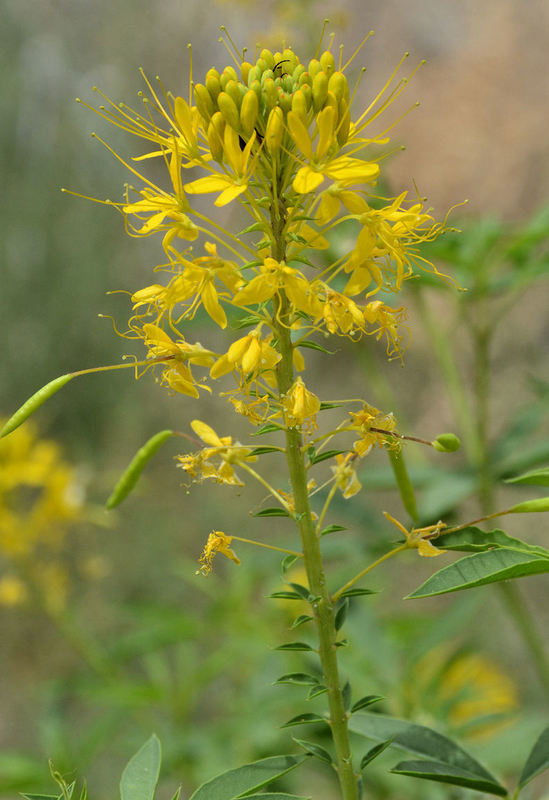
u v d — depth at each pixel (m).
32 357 1.72
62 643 1.24
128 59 2.02
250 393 0.42
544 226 0.54
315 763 0.59
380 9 1.91
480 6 1.87
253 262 0.42
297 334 0.44
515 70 1.77
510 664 1.02
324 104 0.41
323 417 1.60
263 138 0.42
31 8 1.95
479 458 0.57
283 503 0.42
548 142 1.71
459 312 0.58
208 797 0.42
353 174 0.41
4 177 1.80
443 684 0.65
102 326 1.78
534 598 1.15
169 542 1.49
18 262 1.75
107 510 0.43
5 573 0.85
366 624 0.56
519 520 1.28
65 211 1.82
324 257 0.60
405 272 0.43
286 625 0.66
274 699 0.59
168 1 2.04
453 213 1.72
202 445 0.42
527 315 1.51
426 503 0.56
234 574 0.73
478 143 1.73
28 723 1.14
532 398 1.44
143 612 0.70
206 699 0.94
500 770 0.54
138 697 0.66
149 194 0.43
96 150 1.88
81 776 0.66
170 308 0.42
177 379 0.42
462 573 0.41
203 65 2.05
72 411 1.72
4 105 1.83
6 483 0.71
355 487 0.42
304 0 0.83
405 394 1.59
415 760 0.43
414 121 1.78
